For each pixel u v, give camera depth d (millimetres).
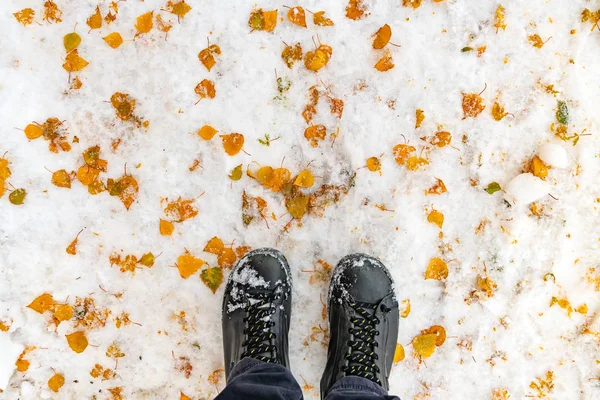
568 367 974
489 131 964
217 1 951
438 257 969
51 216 952
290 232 965
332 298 947
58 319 953
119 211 956
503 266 966
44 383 958
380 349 936
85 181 948
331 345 938
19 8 940
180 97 949
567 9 965
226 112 955
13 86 939
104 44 947
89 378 964
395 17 957
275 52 956
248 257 947
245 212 962
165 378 967
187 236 959
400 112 960
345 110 957
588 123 971
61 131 946
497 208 968
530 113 965
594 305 974
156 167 954
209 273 959
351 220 962
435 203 966
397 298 966
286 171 957
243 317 936
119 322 959
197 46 949
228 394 832
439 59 959
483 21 959
